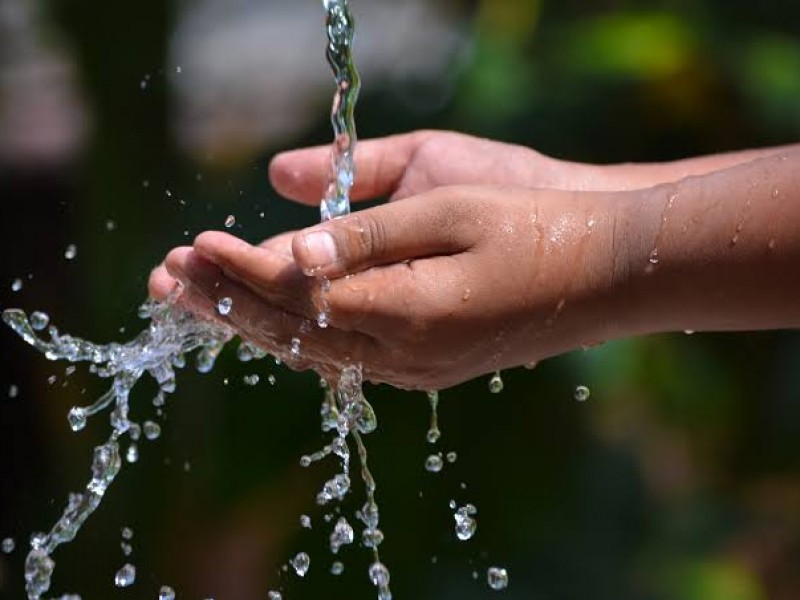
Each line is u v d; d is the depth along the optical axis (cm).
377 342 303
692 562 619
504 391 585
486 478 580
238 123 822
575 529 600
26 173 734
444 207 298
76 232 635
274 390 582
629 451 645
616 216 305
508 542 584
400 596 561
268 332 305
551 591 577
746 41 639
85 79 618
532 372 587
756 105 617
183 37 686
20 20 746
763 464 697
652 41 623
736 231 295
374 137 629
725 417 684
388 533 566
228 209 596
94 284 605
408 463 569
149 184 617
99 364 451
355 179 413
